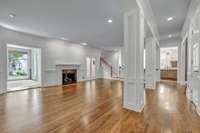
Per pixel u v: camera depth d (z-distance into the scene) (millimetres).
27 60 10062
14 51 9398
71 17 4254
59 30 5770
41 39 6965
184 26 5445
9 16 4148
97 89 6488
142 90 3574
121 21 4617
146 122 2668
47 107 3641
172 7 3930
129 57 3459
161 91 5848
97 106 3734
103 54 12812
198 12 3232
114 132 2275
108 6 3463
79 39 7801
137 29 3260
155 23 5457
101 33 6270
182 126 2486
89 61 10586
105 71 12305
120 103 4043
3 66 5441
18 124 2588
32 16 4156
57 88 6785
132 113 3174
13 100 4379
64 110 3402
